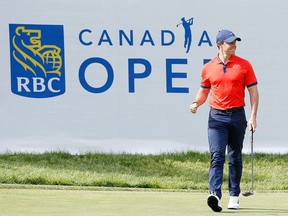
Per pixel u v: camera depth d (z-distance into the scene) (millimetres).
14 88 33031
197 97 19750
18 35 33031
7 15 32938
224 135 19266
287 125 34656
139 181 28750
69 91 33438
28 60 33156
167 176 31391
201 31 34094
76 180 28375
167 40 33875
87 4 33469
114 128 33656
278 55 34625
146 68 33812
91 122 33531
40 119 33219
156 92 33875
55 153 33125
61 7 33344
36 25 33188
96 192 24172
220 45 19266
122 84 33688
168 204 20359
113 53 33594
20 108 33094
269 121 34625
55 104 33312
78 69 33438
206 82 19562
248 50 34531
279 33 34625
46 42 33250
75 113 33469
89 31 33500
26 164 31406
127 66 33719
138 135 33812
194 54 34000
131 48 33688
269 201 22047
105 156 33250
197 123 34062
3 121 32969
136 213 17734
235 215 17734
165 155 33656
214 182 19000
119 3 33656
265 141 34688
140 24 33750
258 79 34562
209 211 18641
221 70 19188
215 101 19281
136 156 33500
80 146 33469
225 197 23906
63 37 33375
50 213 17406
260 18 34531
